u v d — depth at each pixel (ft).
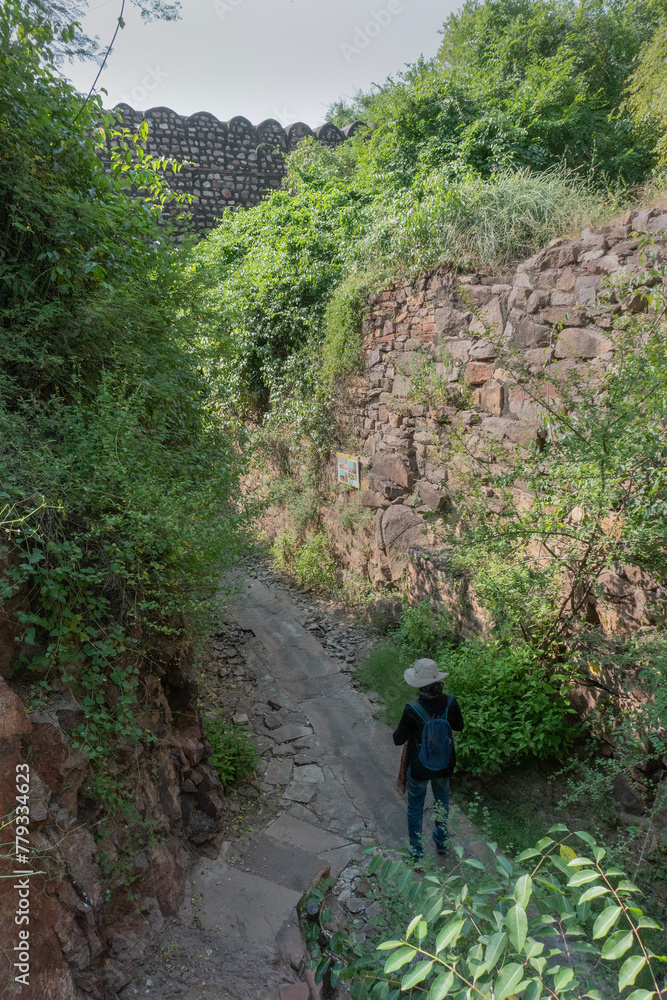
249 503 13.64
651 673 11.08
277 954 9.09
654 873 10.60
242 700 18.22
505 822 12.65
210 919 9.69
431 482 20.66
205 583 11.80
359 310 24.43
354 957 8.13
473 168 25.43
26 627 8.14
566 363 14.74
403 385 21.79
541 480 13.10
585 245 14.44
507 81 27.91
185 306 14.48
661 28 21.74
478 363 17.84
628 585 12.82
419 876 11.27
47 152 10.92
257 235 34.42
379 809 13.78
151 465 10.37
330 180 33.86
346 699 18.69
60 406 9.50
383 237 22.95
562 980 3.88
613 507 12.38
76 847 7.93
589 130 27.99
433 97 27.94
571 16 31.35
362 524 25.09
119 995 8.09
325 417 27.37
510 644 15.48
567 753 14.03
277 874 11.25
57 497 8.34
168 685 12.40
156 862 9.57
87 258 11.02
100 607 8.88
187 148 40.34
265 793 14.17
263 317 29.91
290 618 24.61
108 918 8.55
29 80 10.02
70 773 8.11
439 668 16.11
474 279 18.31
